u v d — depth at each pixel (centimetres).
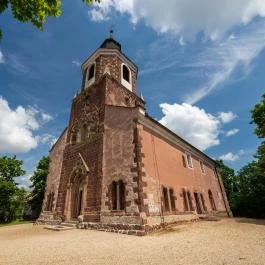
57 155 2198
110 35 2478
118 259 606
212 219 1845
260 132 2122
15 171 3347
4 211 3162
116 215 1284
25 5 453
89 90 2061
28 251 727
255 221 1752
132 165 1366
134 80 2344
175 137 1956
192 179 2055
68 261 589
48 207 1986
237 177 3522
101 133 1659
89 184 1556
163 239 970
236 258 593
